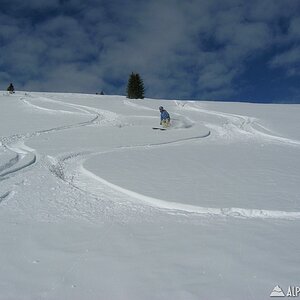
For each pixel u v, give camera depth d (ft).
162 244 21.08
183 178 35.27
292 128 71.51
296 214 25.76
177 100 127.13
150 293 16.19
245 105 113.50
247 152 50.03
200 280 17.10
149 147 54.49
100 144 55.47
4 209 27.53
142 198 29.84
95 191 32.86
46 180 35.73
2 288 16.83
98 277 17.63
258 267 18.15
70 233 22.93
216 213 26.53
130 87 157.79
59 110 98.58
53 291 16.55
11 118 85.05
